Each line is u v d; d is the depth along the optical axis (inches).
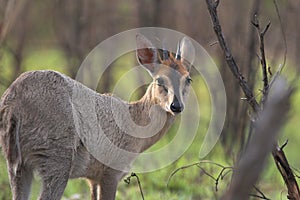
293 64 757.9
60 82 419.2
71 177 443.5
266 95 343.9
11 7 689.6
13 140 406.6
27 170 414.0
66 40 848.9
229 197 204.4
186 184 594.9
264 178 614.2
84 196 566.6
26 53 896.3
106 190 464.4
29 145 408.8
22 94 408.5
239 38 729.6
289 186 366.3
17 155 407.8
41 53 990.4
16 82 413.1
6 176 539.8
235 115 658.2
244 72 655.8
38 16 977.5
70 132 416.8
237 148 627.2
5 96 410.9
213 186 565.0
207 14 853.8
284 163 364.2
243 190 202.7
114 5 903.1
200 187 569.9
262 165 205.0
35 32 982.4
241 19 771.4
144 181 604.4
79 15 844.6
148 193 573.0
